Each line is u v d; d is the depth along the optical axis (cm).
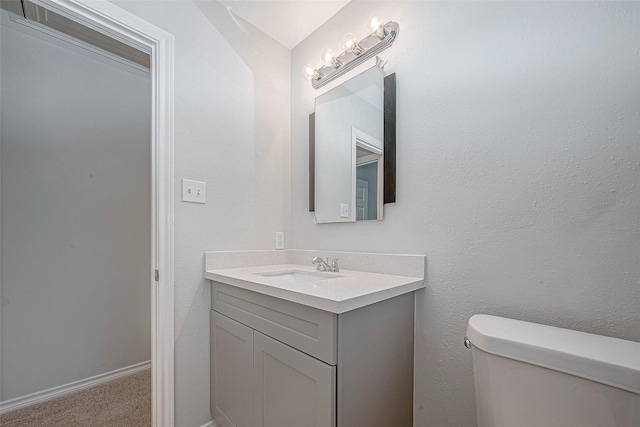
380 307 104
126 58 210
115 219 205
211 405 145
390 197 136
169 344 133
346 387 89
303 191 184
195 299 143
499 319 96
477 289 110
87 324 191
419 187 127
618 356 66
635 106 82
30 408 167
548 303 95
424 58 128
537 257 97
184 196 141
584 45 91
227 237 157
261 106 178
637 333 80
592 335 80
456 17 119
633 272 81
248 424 119
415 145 129
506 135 105
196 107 147
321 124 173
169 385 132
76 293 188
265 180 178
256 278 123
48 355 177
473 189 112
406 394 118
